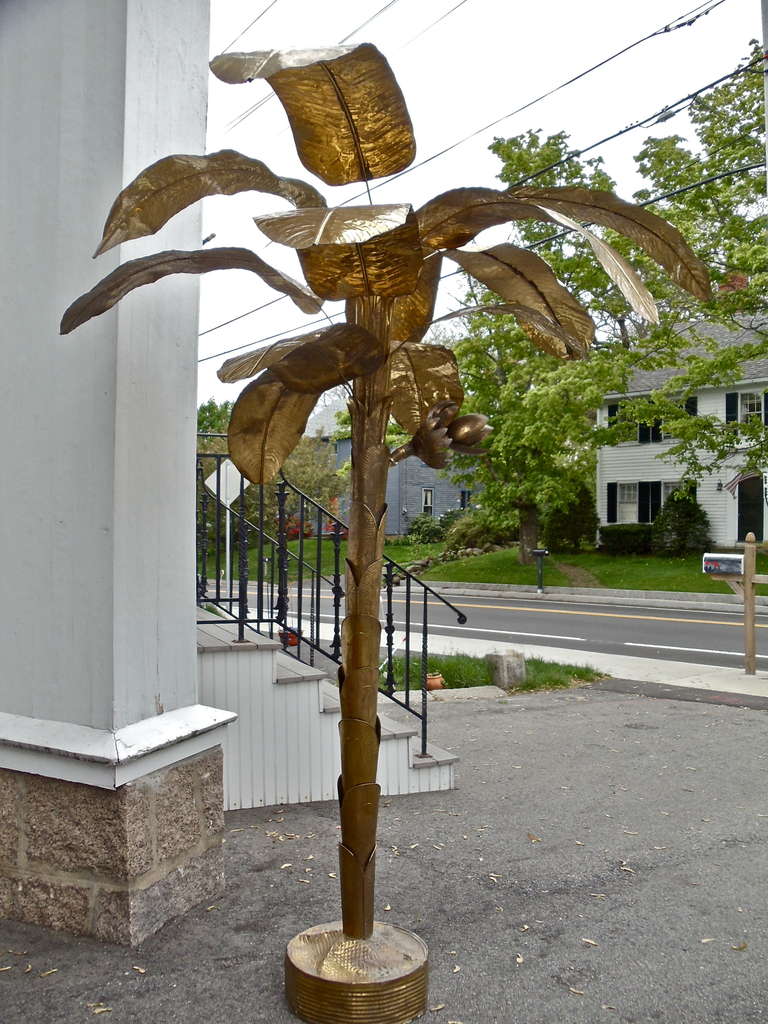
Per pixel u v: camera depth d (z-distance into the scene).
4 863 3.19
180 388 3.31
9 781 3.18
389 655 5.14
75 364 3.10
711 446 19.28
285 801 4.68
